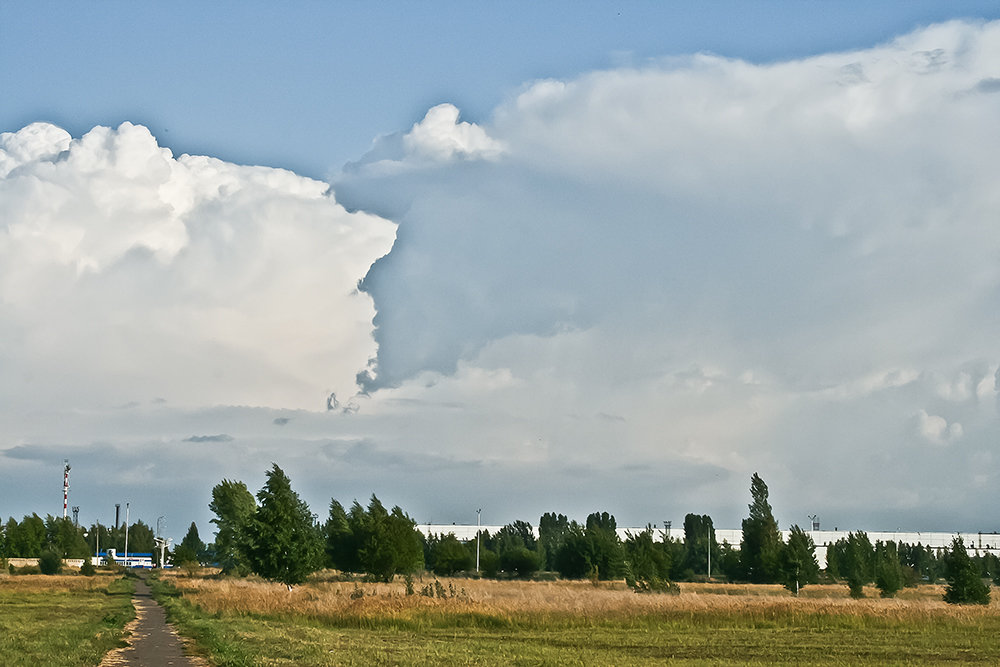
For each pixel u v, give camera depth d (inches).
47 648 1344.7
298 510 3725.4
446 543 5915.4
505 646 1653.5
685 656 1584.6
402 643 1658.5
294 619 2237.9
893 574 4069.9
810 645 1806.1
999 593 4456.2
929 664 1505.9
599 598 2723.9
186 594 3329.2
